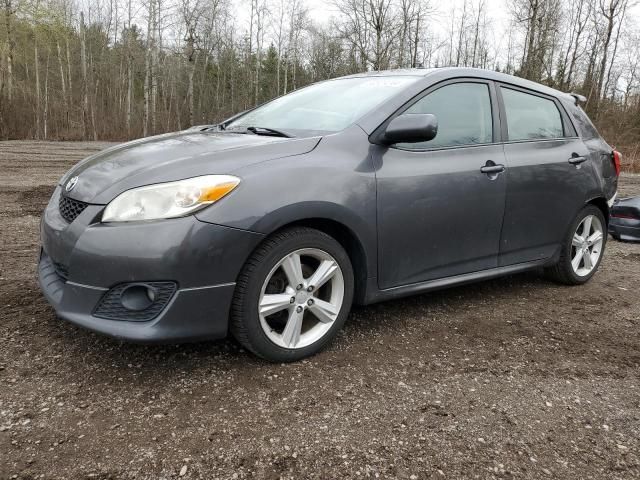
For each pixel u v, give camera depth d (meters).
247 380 2.53
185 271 2.31
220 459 1.96
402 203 2.96
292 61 52.19
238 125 3.58
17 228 5.62
